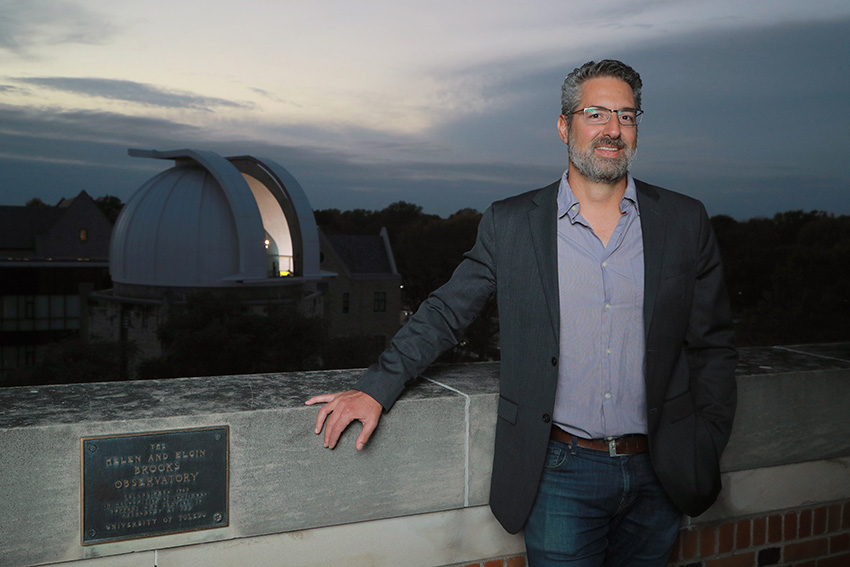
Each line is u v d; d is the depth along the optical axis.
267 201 69.38
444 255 78.44
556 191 1.90
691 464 1.88
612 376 1.82
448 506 2.22
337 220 92.38
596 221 1.83
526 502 1.90
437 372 2.51
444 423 2.18
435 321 1.99
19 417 1.79
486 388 2.29
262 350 47.06
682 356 1.93
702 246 1.87
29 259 66.25
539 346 1.84
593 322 1.81
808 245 66.19
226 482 1.91
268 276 65.75
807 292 59.72
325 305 72.06
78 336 66.12
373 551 2.13
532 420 1.87
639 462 1.89
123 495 1.81
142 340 61.44
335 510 2.05
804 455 2.77
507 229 1.90
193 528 1.89
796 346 3.24
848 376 2.80
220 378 2.29
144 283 61.47
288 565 2.03
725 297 1.93
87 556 1.80
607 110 1.76
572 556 1.88
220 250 61.50
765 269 67.06
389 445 2.11
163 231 61.12
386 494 2.12
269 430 1.94
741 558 2.74
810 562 2.86
